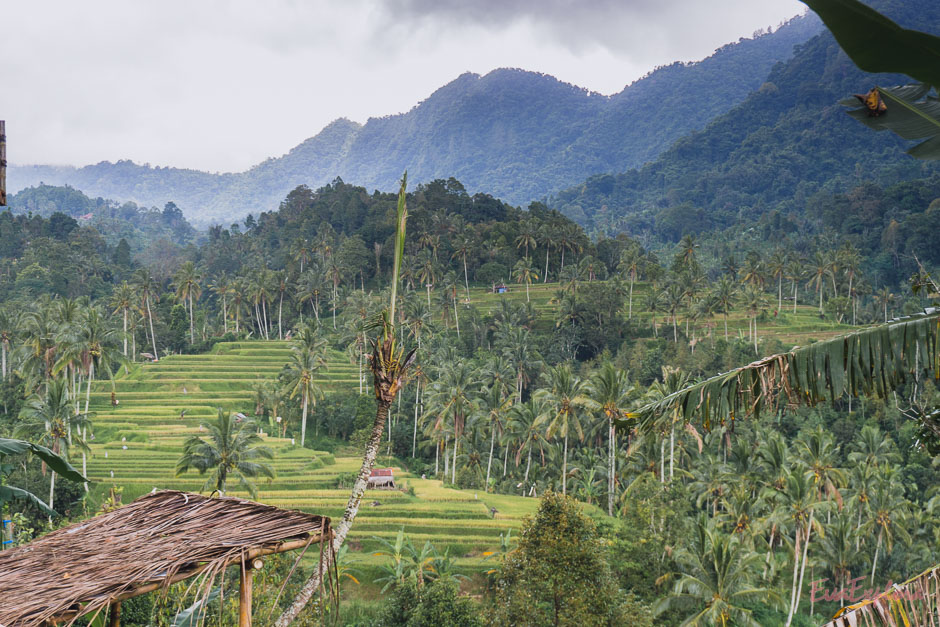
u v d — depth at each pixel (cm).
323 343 9350
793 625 5003
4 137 883
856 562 5866
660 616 4478
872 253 18675
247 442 5138
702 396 664
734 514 5569
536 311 13962
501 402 8344
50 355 7969
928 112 398
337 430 9862
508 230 17062
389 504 6303
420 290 16100
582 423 8794
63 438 5491
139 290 13200
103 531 775
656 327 13388
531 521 3609
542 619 3338
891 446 7744
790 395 614
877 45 300
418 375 10044
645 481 5694
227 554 664
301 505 6059
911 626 636
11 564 713
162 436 8225
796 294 14788
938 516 6619
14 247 18588
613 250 18288
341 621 4241
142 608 2223
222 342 12775
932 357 564
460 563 5106
